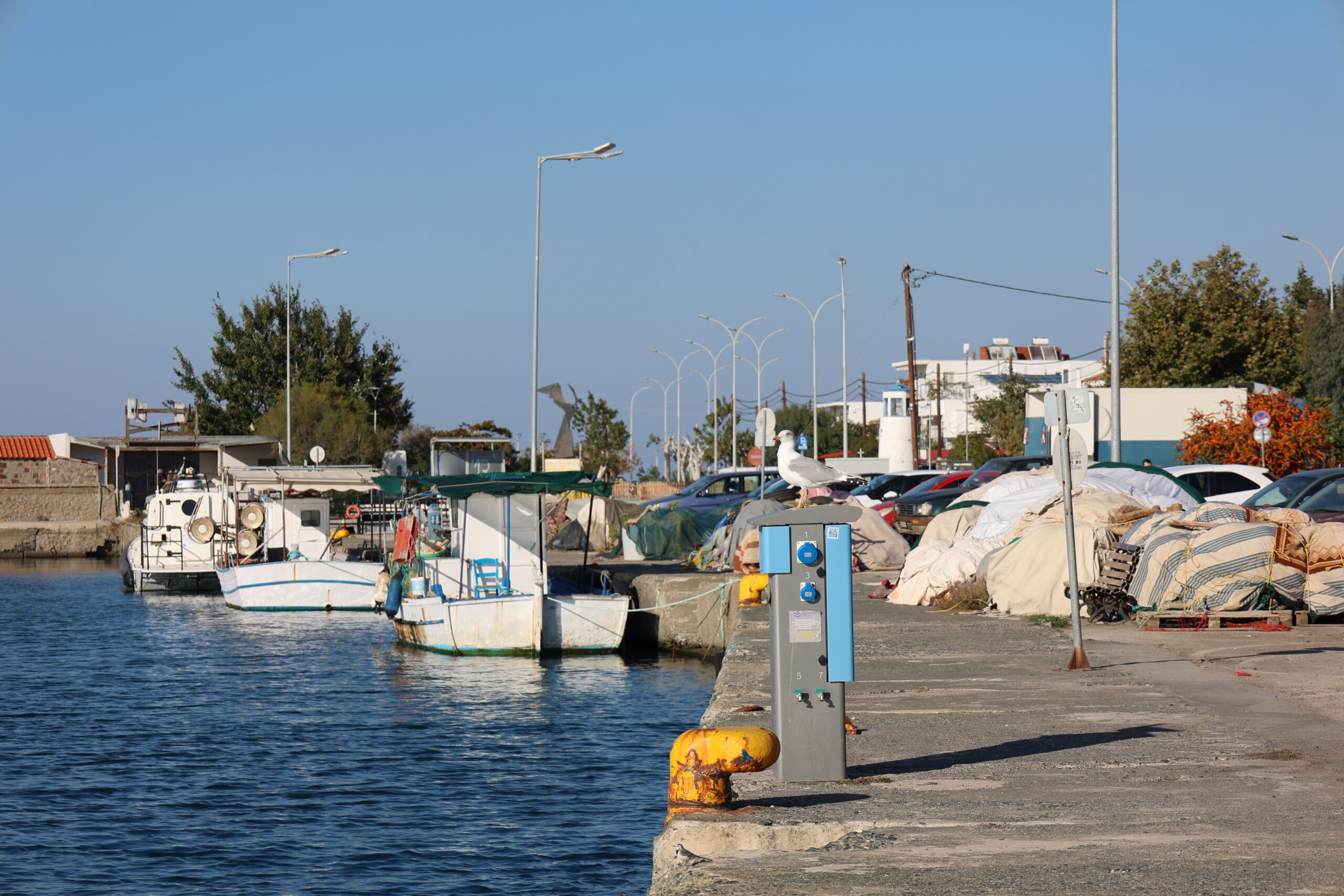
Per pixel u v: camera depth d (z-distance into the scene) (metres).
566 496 48.31
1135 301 71.88
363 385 124.31
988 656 18.86
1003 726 13.48
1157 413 50.94
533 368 47.44
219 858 16.62
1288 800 10.28
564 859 16.44
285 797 19.67
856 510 11.34
